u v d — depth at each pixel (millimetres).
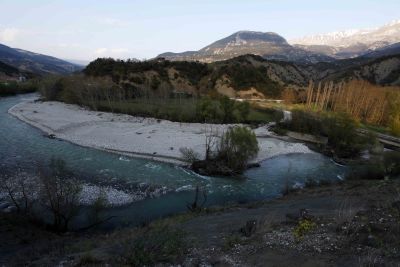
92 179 39719
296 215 19281
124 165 46719
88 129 68312
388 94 88375
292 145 64688
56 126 68625
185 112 83625
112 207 32344
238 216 23094
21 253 18812
